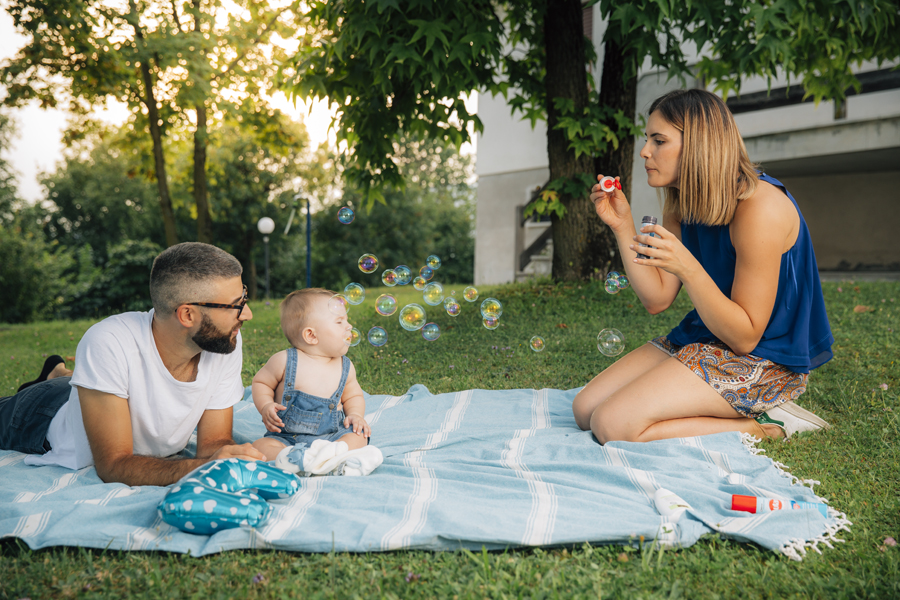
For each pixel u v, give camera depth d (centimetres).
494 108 1350
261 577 131
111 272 1523
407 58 488
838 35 581
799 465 195
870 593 122
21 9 896
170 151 1402
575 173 634
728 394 217
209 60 1043
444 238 2884
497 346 438
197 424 201
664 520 156
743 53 478
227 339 184
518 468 201
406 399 311
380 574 133
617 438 219
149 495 168
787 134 928
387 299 307
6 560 143
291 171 2444
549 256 1234
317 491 177
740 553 144
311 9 572
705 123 205
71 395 196
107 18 934
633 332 456
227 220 2372
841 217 1152
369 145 613
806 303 215
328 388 221
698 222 215
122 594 127
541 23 699
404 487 181
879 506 163
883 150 867
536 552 143
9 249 1361
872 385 290
